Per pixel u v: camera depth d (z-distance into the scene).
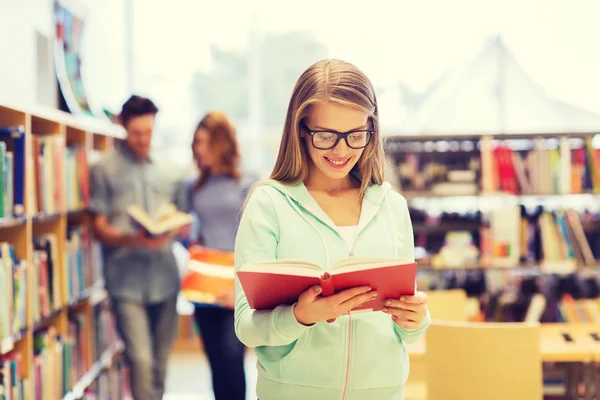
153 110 3.83
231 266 3.63
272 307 1.61
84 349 3.90
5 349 2.69
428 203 4.76
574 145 4.48
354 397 1.69
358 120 1.64
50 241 3.37
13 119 2.97
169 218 3.66
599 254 4.39
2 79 3.30
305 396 1.68
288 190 1.72
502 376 2.75
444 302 3.61
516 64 5.89
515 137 4.41
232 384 3.71
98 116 4.86
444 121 5.87
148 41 7.03
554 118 5.81
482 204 4.73
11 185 2.84
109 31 6.22
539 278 4.49
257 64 7.11
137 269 3.74
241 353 3.74
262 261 1.65
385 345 1.71
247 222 1.70
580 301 4.13
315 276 1.48
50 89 3.95
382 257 1.58
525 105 5.86
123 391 4.59
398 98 6.91
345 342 1.67
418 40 6.88
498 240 4.37
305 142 1.73
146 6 7.02
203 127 3.72
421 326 1.70
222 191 3.74
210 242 3.76
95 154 4.29
